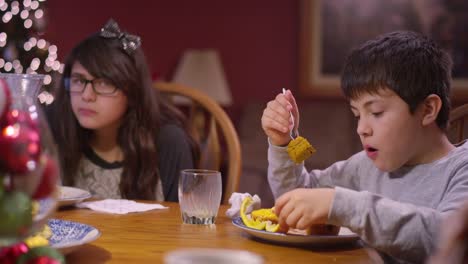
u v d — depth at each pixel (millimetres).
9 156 594
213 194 1186
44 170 629
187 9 5363
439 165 1215
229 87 5375
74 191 1431
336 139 4777
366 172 1377
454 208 1044
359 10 5211
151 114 1880
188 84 5074
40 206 655
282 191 1343
